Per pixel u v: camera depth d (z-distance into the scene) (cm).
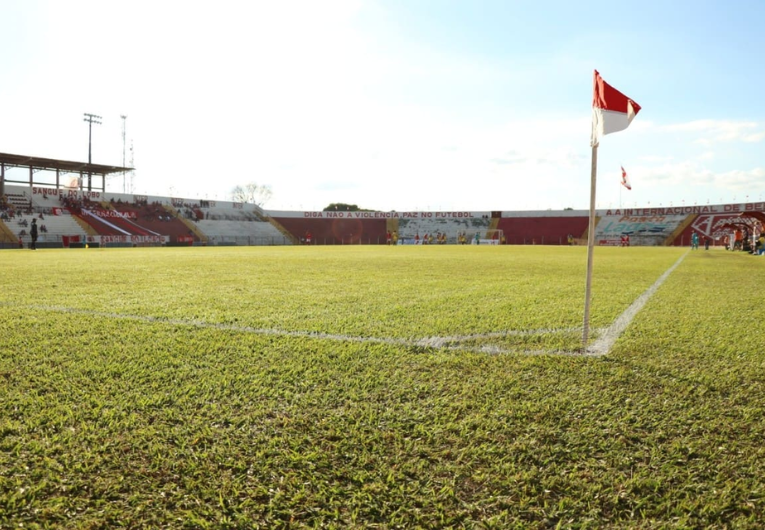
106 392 338
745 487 224
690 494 219
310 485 224
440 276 1252
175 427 282
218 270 1419
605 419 297
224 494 217
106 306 713
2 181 5144
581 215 7906
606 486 225
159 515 202
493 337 515
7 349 453
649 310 706
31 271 1332
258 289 941
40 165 5388
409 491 220
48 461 241
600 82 456
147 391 340
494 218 8306
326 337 512
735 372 390
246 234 7156
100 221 5641
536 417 298
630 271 1480
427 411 308
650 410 311
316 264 1736
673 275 1335
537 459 249
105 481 226
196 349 458
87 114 6016
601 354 445
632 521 200
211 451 254
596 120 464
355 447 260
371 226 8412
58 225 5134
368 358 429
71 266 1541
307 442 266
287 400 327
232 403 320
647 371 393
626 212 7744
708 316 654
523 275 1296
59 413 300
